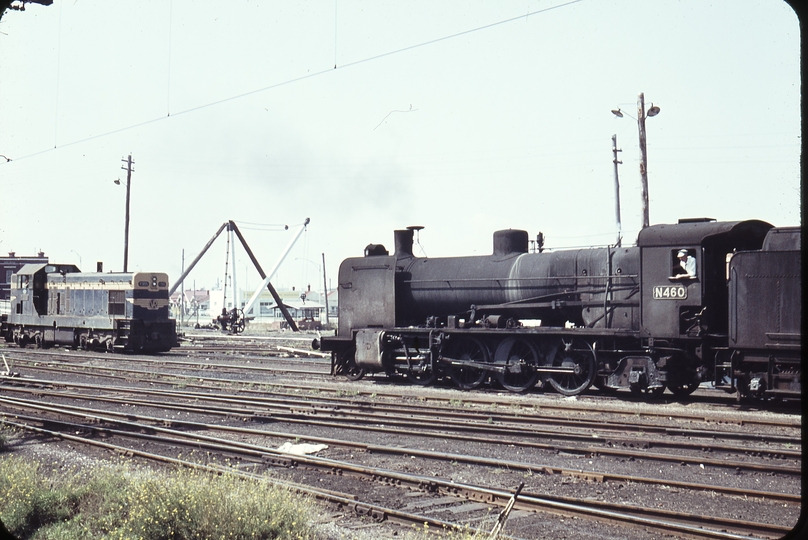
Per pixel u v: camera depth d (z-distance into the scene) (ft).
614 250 60.34
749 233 54.54
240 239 205.36
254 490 25.48
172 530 23.50
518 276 64.75
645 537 23.82
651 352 56.08
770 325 49.55
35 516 26.48
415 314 72.38
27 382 69.87
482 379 65.41
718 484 30.60
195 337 165.48
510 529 24.68
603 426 43.83
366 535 24.14
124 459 36.35
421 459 35.63
